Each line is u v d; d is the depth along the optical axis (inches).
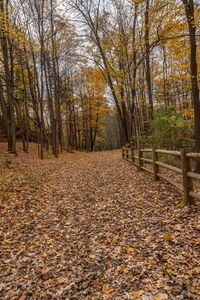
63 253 177.5
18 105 928.9
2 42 611.8
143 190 302.0
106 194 311.0
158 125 495.8
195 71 380.8
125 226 207.9
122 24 686.5
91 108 1489.9
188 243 162.1
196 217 196.5
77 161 718.5
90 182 391.2
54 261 168.4
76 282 143.1
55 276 151.6
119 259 159.9
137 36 643.5
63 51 872.9
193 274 132.6
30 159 684.1
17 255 180.4
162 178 307.0
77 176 453.4
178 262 145.2
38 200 306.7
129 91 749.3
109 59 748.6
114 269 150.1
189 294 119.7
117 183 361.7
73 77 1342.3
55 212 263.3
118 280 139.3
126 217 227.3
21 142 1149.7
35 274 155.9
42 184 389.1
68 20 769.6
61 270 157.0
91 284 139.6
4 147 859.4
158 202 250.2
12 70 671.8
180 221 197.0
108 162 633.6
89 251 175.6
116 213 241.0
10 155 627.2
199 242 160.4
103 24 714.2
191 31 374.3
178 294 120.8
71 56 908.6
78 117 1600.6
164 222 201.5
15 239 206.2
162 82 716.0
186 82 675.4
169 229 187.8
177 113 518.6
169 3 400.8
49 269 159.5
